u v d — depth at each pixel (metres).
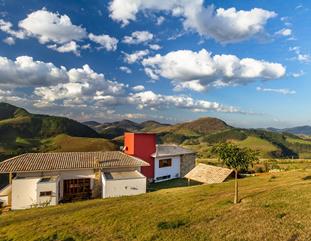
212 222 16.19
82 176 37.28
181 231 15.29
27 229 19.91
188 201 22.98
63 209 26.23
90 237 16.55
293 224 13.80
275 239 12.28
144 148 48.94
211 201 21.89
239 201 20.55
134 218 19.39
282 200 18.97
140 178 35.56
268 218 15.30
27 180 33.19
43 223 21.06
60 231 18.19
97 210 23.20
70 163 37.62
